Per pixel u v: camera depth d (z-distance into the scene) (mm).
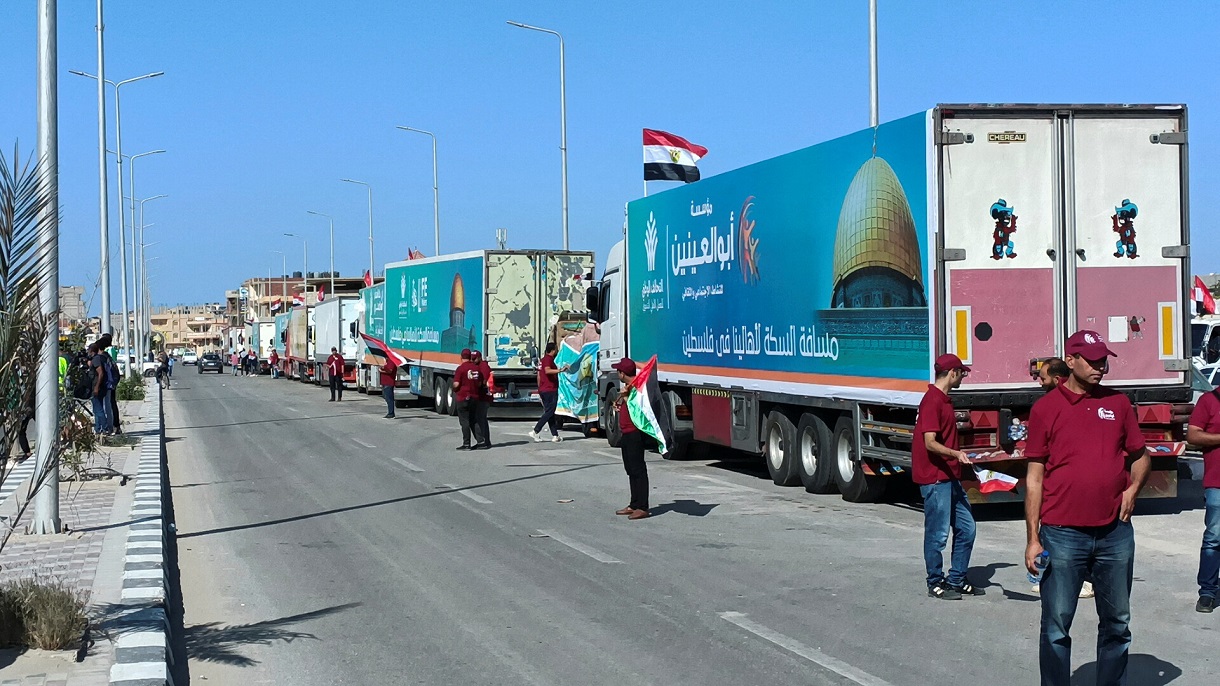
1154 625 8359
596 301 24703
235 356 99875
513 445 24172
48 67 11375
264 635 8508
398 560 11359
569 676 7316
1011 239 12625
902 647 7816
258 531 13422
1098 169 12859
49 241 7473
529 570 10727
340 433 27797
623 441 13977
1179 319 13047
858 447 14141
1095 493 5941
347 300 53750
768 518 13758
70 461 15562
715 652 7777
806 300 15039
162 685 6656
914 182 12789
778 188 15688
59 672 6996
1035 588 9531
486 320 30953
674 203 19422
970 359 12516
